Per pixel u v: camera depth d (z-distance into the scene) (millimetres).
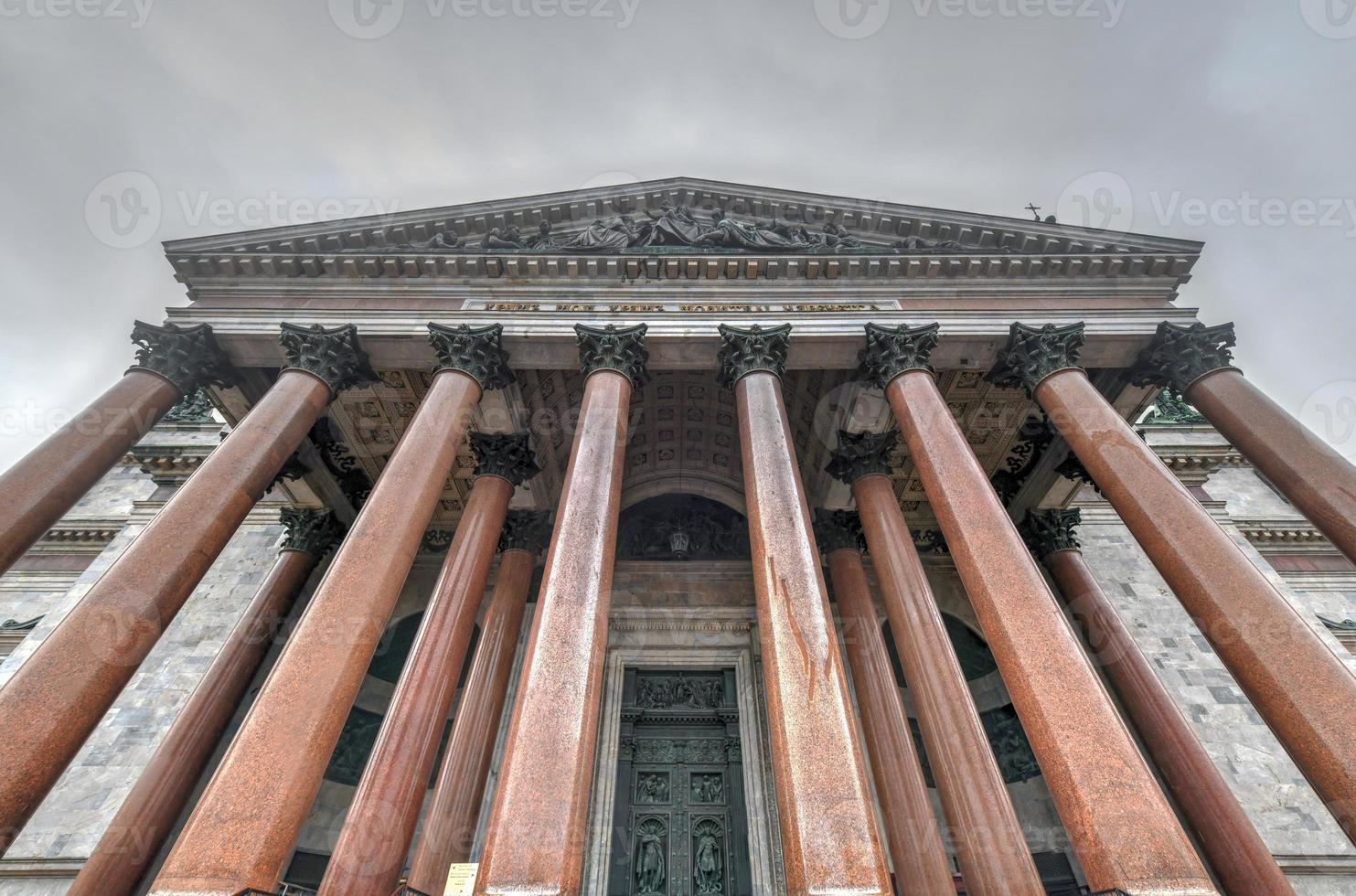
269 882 8094
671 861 18000
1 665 21406
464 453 21469
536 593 22000
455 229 20109
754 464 13414
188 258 18234
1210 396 15695
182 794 15688
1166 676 20953
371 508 12469
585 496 12570
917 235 20312
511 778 8547
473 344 16297
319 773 9328
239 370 17953
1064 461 20875
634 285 18641
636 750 20219
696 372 21016
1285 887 13016
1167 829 8180
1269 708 10367
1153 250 18594
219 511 12719
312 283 18469
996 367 17422
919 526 24984
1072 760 9023
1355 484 12719
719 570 23938
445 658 14180
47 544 27219
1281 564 26781
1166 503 12789
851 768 8789
